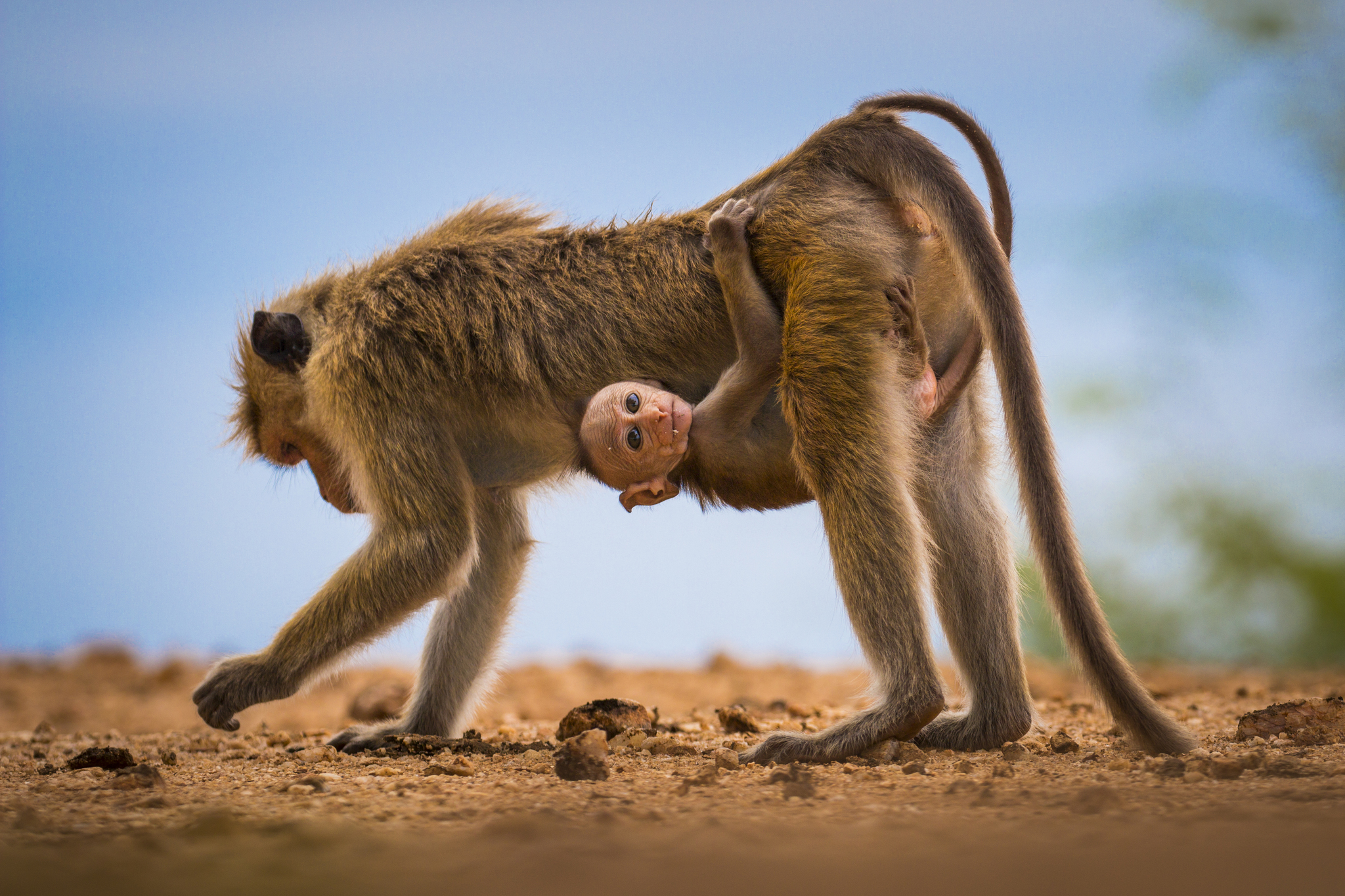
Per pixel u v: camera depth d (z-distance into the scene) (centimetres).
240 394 1323
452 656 1299
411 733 1281
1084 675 973
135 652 3145
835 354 1056
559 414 1185
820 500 1060
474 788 896
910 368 1095
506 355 1167
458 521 1162
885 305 1076
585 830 677
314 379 1205
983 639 1171
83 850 649
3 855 628
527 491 1335
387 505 1150
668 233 1181
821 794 820
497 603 1320
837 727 1045
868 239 1084
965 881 529
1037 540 990
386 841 659
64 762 1230
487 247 1214
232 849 635
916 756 1048
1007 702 1159
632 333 1163
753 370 1099
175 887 545
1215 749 1048
